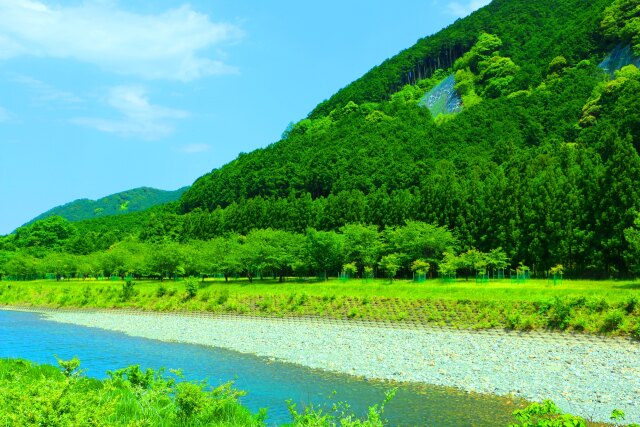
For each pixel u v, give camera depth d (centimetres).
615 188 5375
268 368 3028
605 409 2034
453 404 2161
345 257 6844
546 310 3575
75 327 5262
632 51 13862
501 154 10494
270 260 7106
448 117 17412
